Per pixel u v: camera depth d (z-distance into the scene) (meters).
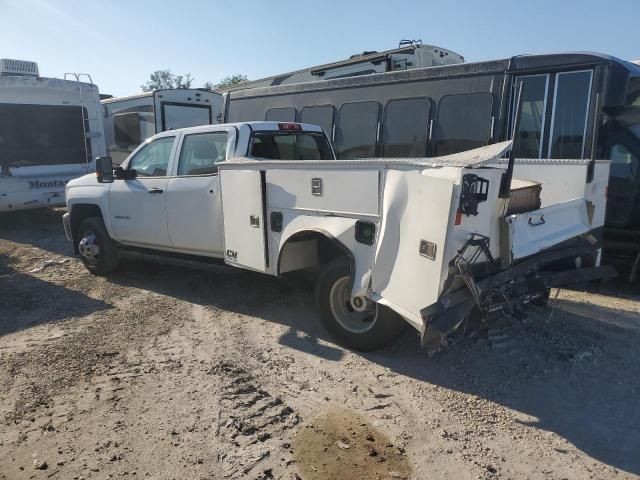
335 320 4.79
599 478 3.05
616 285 7.08
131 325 5.43
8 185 10.83
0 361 4.56
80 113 11.91
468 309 3.68
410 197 3.92
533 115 7.88
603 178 5.12
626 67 7.32
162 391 4.02
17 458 3.23
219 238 5.84
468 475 3.06
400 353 4.67
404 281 3.99
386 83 9.66
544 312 5.63
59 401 3.88
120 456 3.24
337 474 3.06
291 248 5.06
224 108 13.12
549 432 3.49
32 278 7.30
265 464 3.15
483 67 8.36
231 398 3.90
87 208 7.52
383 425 3.57
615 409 3.78
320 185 4.60
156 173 6.53
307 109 11.05
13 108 10.84
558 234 4.56
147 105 15.56
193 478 3.03
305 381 4.19
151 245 6.68
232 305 6.04
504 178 3.93
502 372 4.30
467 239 3.69
